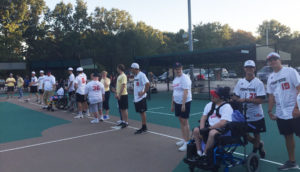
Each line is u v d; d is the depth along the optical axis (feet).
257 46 38.29
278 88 14.17
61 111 38.73
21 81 59.57
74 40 150.10
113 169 15.34
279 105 14.17
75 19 169.48
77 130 25.48
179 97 18.56
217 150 13.16
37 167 15.94
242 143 13.75
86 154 18.15
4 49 111.24
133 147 19.44
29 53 146.72
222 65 62.13
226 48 41.98
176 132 23.45
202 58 54.24
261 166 14.93
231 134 13.43
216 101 14.28
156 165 15.79
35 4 143.33
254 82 15.21
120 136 22.68
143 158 17.06
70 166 15.99
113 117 32.63
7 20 123.54
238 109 14.73
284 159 15.96
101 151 18.72
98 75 29.01
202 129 13.47
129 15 189.26
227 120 13.51
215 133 12.93
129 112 35.47
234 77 58.13
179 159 16.71
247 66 15.25
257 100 14.89
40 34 148.97
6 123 30.22
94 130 25.25
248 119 15.40
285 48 64.75
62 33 160.04
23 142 21.58
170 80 98.84
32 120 31.81
